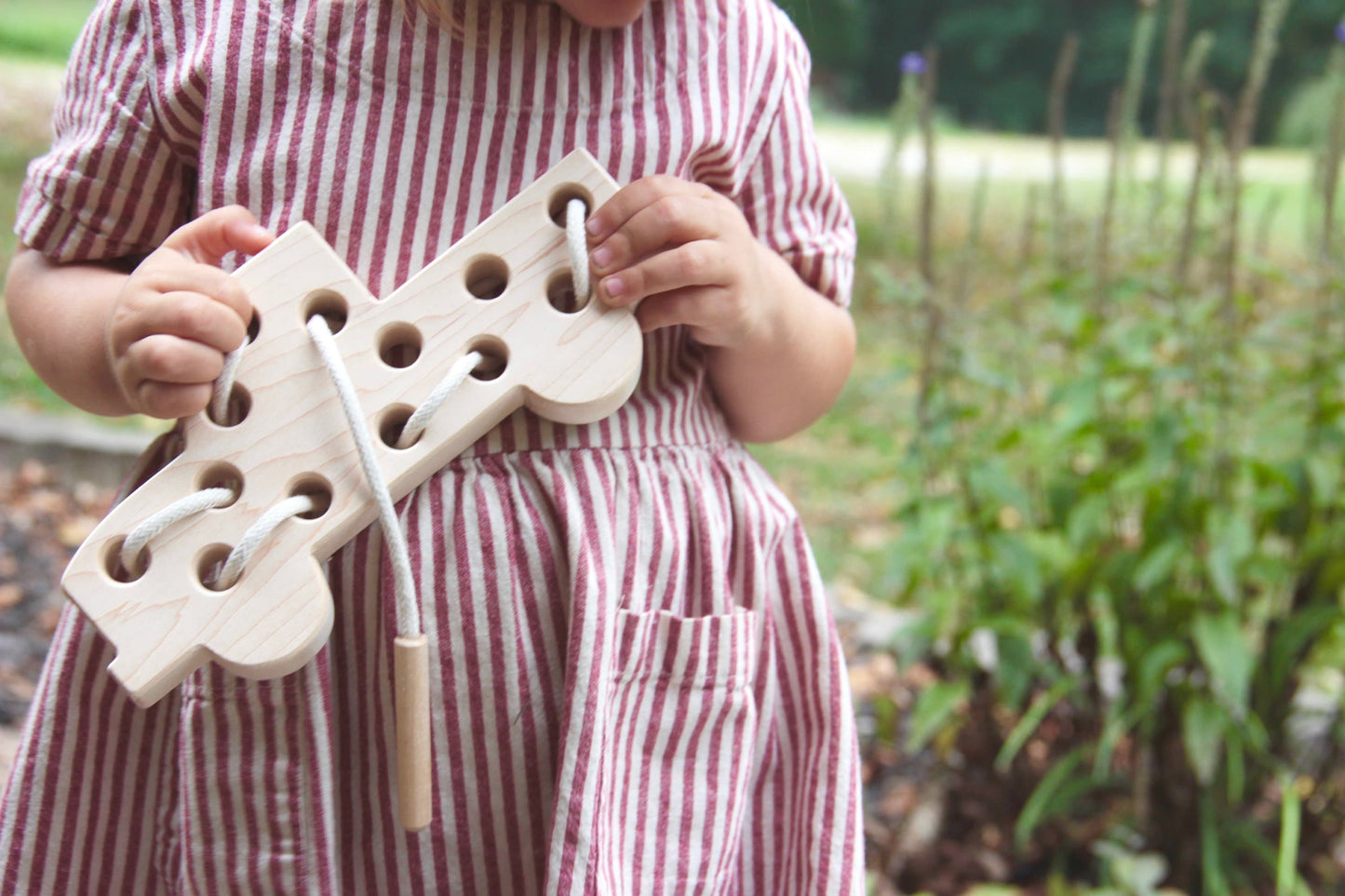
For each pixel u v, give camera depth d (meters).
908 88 2.35
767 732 1.12
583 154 0.96
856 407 5.69
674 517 1.03
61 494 3.83
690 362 1.10
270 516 0.87
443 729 0.97
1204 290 2.42
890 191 2.42
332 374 0.89
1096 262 2.37
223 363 0.90
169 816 1.03
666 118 1.01
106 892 1.04
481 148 0.98
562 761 0.93
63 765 1.03
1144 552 2.17
